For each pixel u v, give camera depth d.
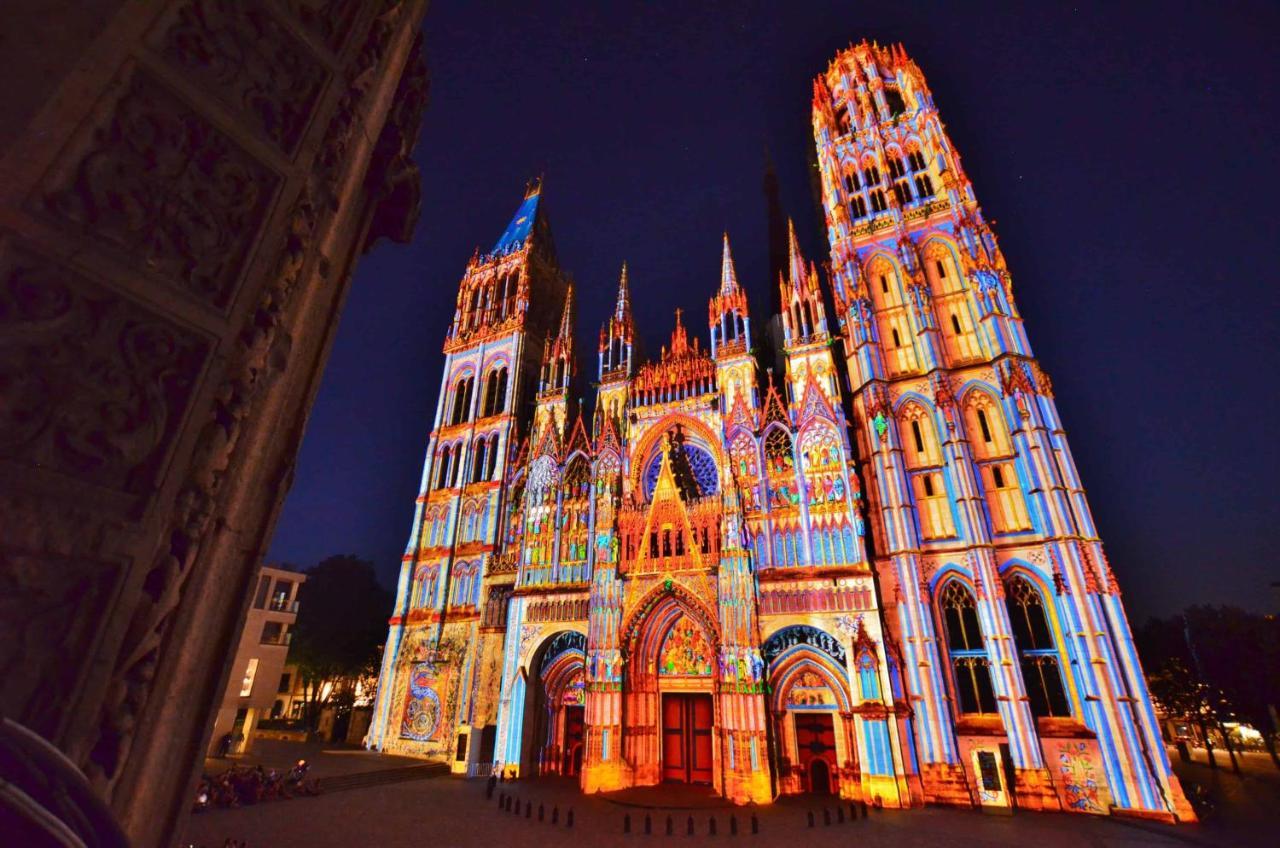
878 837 30.52
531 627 53.38
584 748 45.34
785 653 44.16
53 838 2.12
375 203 7.65
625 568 50.84
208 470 4.28
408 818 34.69
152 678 3.89
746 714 41.53
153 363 4.02
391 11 7.09
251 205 4.93
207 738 4.35
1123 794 34.78
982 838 30.14
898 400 50.81
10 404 3.23
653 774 44.66
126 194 3.96
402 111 7.95
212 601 4.53
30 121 3.45
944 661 41.28
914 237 56.81
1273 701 61.00
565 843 30.38
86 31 3.86
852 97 68.44
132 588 3.63
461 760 52.31
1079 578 39.84
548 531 56.88
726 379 56.78
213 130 4.67
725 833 32.19
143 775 3.73
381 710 59.84
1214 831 31.56
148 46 4.22
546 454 60.84
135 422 3.83
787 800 39.62
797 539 47.41
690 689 46.53
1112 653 37.59
